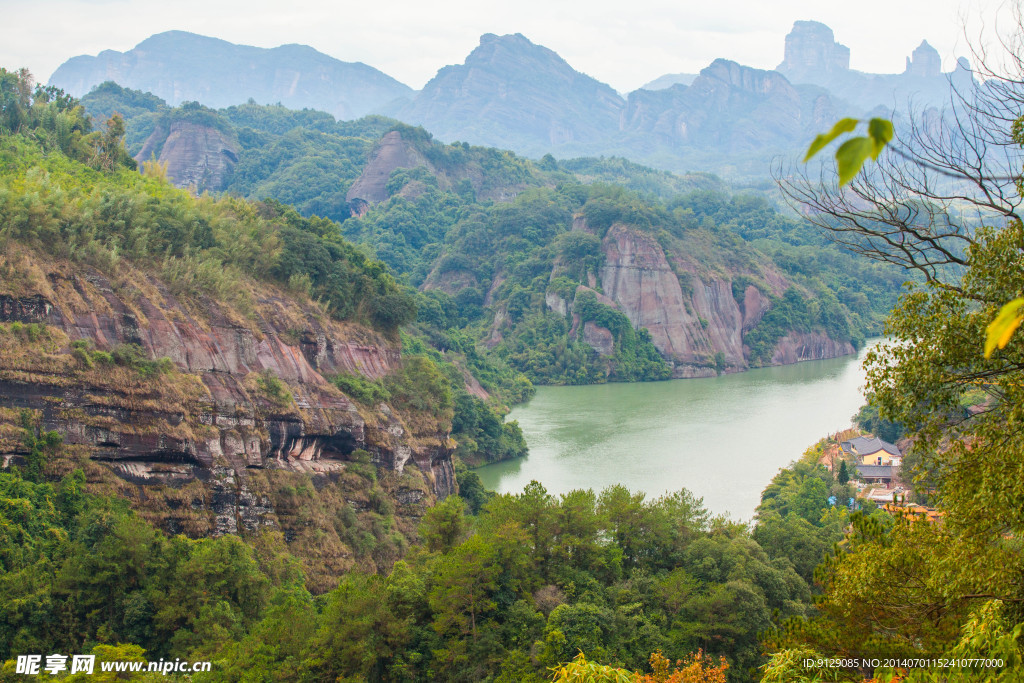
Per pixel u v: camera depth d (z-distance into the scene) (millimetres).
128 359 65500
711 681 39344
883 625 28328
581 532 60719
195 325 72812
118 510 57969
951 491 27078
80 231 69250
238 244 84375
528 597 55094
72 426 60188
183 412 66625
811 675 26688
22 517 52969
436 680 49938
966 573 25156
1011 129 23875
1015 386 25438
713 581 60250
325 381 84188
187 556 55188
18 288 61688
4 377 58156
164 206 80188
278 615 51000
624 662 50500
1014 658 21594
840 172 8172
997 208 23891
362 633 49812
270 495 70250
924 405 28250
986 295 26156
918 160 24859
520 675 48156
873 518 30953
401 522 82375
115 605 51406
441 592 52062
